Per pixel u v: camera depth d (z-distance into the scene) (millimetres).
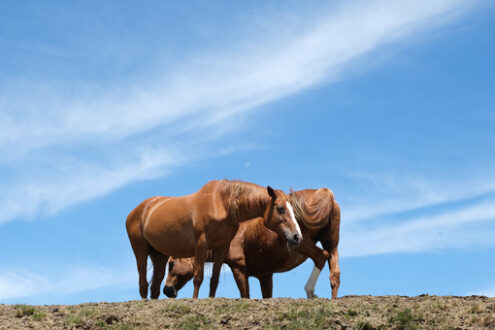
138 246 11875
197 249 10406
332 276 11008
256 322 8211
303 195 11297
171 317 8547
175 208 10961
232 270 12039
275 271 12438
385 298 9320
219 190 10578
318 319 8039
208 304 9039
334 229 11328
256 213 10414
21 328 8094
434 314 8156
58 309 8961
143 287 11859
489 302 8664
